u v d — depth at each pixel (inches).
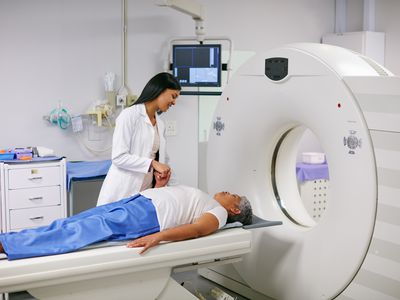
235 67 183.9
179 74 162.6
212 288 130.7
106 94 163.6
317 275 105.1
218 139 130.0
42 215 138.7
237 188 124.7
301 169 175.2
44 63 156.4
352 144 96.1
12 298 127.6
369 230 94.3
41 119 157.4
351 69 100.5
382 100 91.7
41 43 155.6
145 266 91.8
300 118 108.5
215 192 130.7
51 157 141.9
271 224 107.3
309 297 107.3
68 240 89.9
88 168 148.5
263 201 120.9
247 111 121.3
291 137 120.6
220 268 133.8
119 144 116.7
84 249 89.6
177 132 179.0
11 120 154.1
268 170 122.2
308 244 107.6
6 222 134.9
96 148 165.6
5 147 154.1
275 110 114.0
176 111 178.1
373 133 93.5
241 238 101.0
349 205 97.4
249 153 122.2
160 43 172.9
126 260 89.4
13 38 152.2
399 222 90.4
